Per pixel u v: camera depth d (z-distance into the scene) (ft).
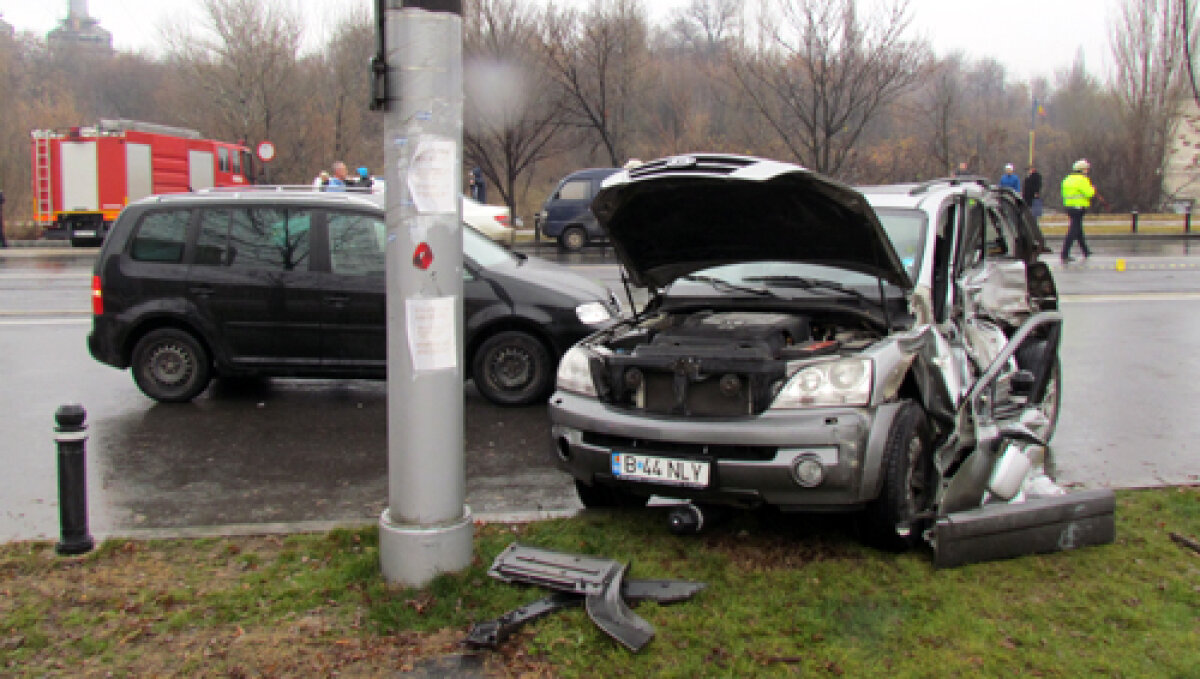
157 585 14.28
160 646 12.42
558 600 13.16
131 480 20.54
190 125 128.67
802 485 14.20
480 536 15.97
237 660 12.03
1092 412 25.49
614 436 15.48
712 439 14.47
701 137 97.25
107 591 14.06
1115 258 70.28
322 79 118.52
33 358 34.47
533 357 27.02
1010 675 11.34
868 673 11.43
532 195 130.72
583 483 17.20
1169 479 19.49
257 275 27.22
